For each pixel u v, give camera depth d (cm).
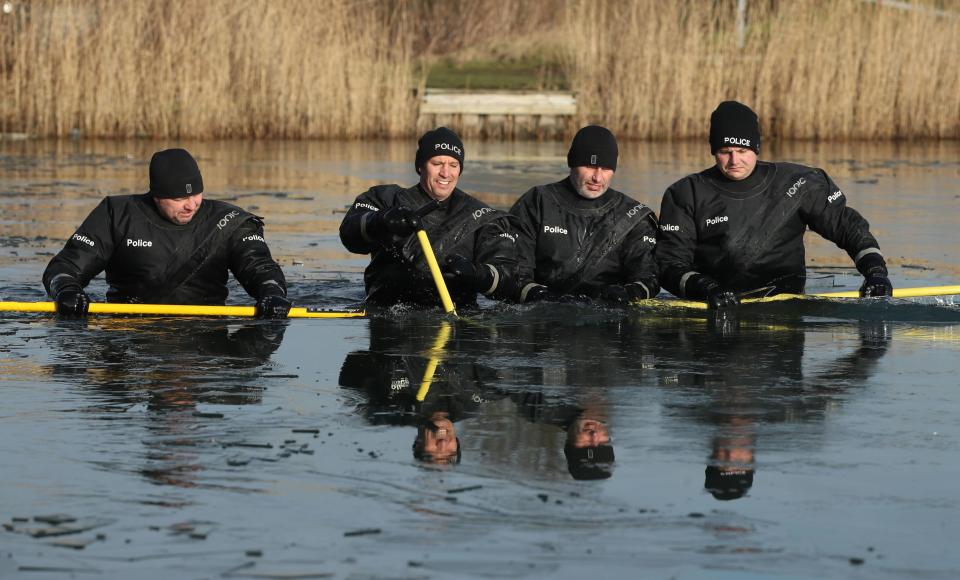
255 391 920
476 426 823
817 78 4150
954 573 579
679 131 4203
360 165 3244
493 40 6022
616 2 4281
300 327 1212
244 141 4047
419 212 1276
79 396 899
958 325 1241
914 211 2300
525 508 660
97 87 4047
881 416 854
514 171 3086
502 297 1316
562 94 4406
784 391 933
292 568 581
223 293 1338
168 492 684
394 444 776
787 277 1423
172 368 1004
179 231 1302
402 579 569
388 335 1172
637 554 598
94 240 1291
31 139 3978
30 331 1170
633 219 1384
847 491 689
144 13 4062
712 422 836
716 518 646
